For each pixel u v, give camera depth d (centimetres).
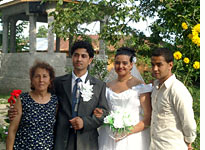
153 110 255
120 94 281
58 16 524
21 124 242
